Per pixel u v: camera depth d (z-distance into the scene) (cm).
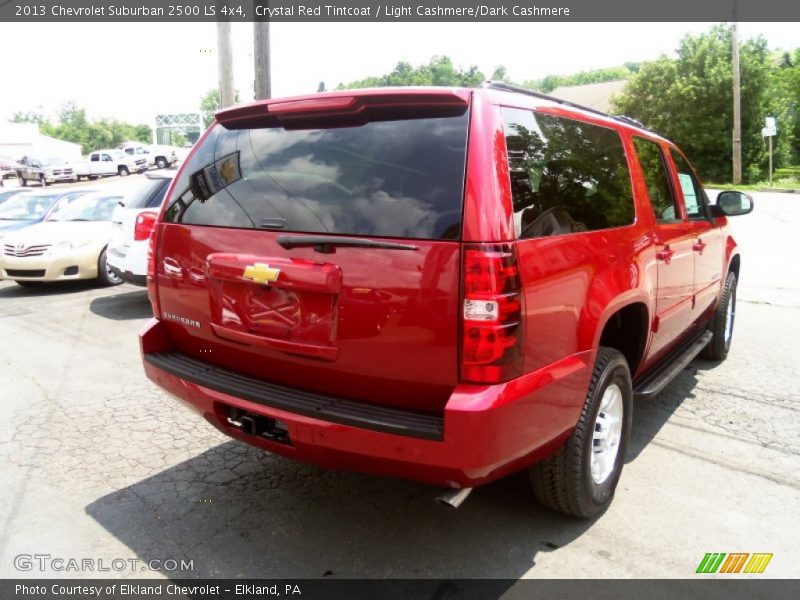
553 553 293
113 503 339
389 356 247
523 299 241
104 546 301
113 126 13112
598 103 5366
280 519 324
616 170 339
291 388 280
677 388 506
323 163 274
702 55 3681
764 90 3566
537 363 253
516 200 248
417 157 252
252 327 283
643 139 393
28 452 401
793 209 1928
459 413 229
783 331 674
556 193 278
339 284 253
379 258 245
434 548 298
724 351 568
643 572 279
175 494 349
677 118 3753
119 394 510
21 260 954
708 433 422
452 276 233
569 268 269
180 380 303
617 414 330
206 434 430
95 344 668
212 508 334
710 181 3697
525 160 262
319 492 351
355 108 270
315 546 300
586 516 315
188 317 315
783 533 308
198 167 320
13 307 874
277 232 272
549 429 264
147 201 805
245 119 313
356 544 302
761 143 3591
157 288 329
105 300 923
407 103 259
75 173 3900
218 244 293
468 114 248
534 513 328
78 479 366
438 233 237
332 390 269
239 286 287
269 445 281
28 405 485
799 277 939
